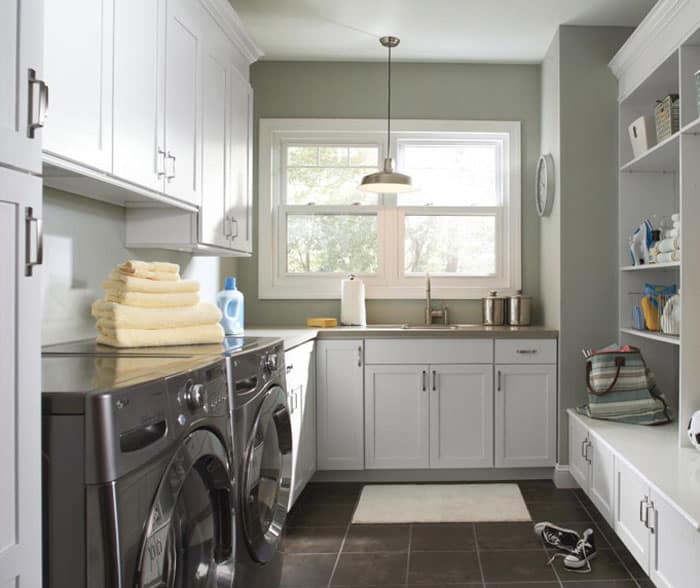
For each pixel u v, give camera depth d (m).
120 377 1.14
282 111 3.73
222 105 2.53
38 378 0.94
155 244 2.29
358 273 3.82
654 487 1.88
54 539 0.96
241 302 2.88
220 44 2.49
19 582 0.88
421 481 3.28
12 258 0.88
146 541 1.04
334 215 3.83
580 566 2.22
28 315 0.92
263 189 3.74
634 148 3.00
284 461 2.21
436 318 3.70
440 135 3.77
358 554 2.38
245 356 1.72
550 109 3.44
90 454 0.95
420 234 3.82
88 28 1.46
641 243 2.96
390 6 2.98
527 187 3.73
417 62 3.72
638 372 2.85
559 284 3.21
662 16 2.46
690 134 2.29
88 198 2.04
